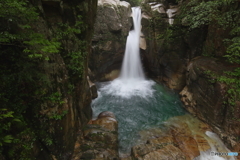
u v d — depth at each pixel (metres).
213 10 8.44
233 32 7.31
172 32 10.61
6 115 2.29
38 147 3.68
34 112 3.63
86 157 4.87
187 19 9.68
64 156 4.56
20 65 3.31
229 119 6.25
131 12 14.30
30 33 2.98
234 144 5.95
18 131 3.18
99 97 10.59
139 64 14.04
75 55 5.46
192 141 6.23
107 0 12.42
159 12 11.48
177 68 10.98
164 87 12.03
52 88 4.07
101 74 13.01
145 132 7.13
